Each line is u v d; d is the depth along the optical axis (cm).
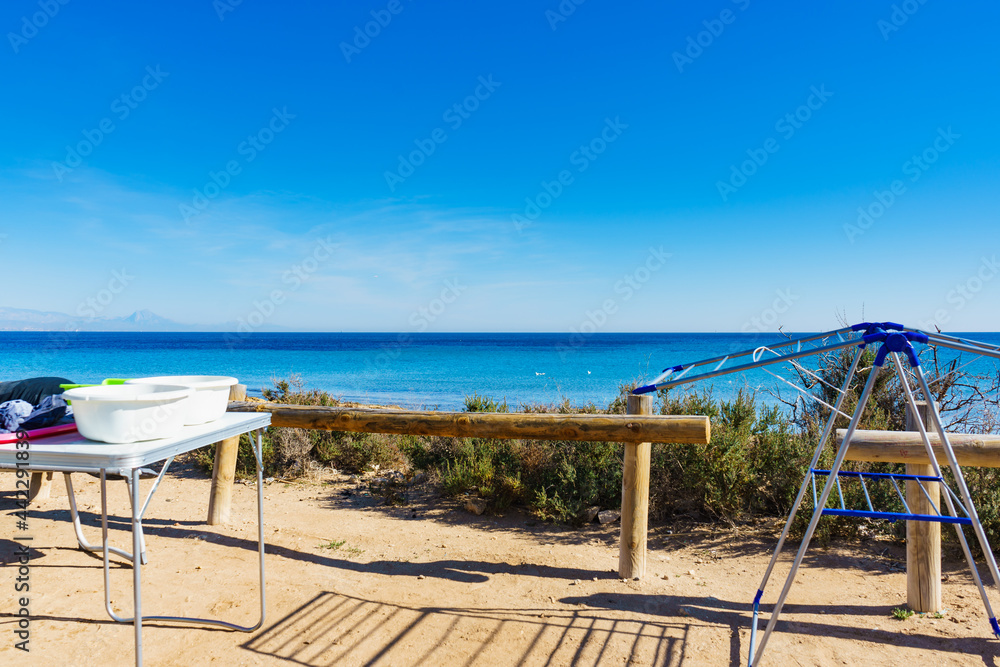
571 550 470
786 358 272
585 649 307
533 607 358
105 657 282
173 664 280
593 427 390
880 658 298
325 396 923
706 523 529
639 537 406
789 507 518
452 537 502
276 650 298
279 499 611
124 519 516
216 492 511
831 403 678
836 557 446
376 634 319
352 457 736
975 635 318
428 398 2553
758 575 414
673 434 377
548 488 580
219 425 274
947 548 438
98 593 355
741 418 579
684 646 311
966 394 661
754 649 306
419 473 702
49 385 347
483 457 612
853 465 511
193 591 366
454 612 349
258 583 385
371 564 431
